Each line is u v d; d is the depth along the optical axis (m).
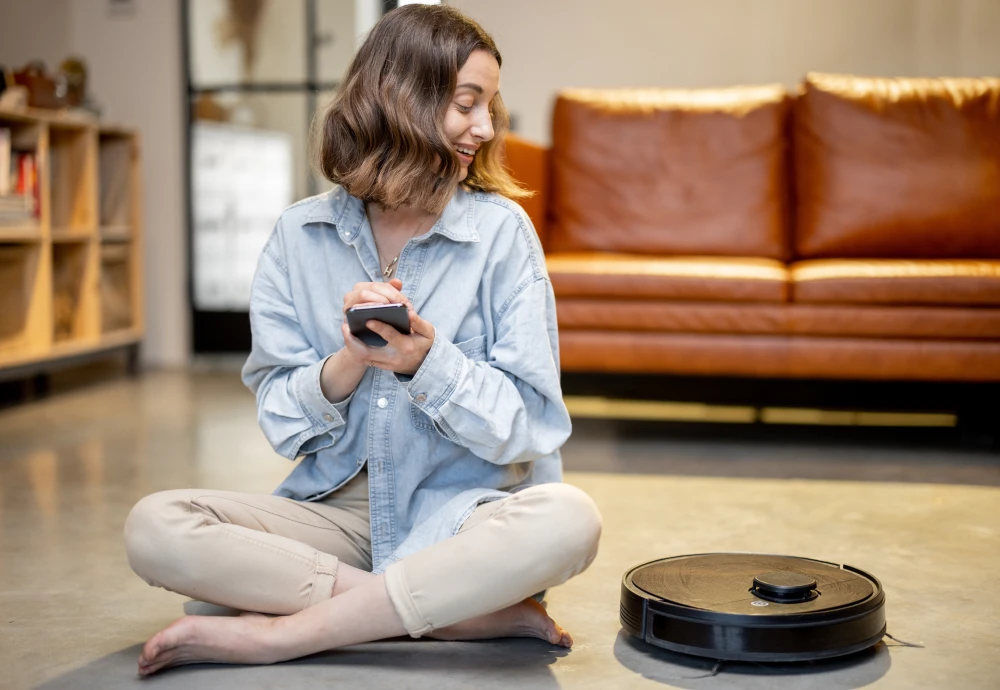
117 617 1.52
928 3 3.83
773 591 1.32
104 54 4.74
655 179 3.41
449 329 1.36
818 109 3.35
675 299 2.84
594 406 3.60
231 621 1.27
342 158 1.33
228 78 4.73
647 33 4.04
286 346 1.40
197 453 2.77
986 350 2.73
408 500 1.37
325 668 1.29
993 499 2.23
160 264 4.79
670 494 2.29
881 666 1.30
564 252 3.44
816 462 2.65
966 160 3.23
